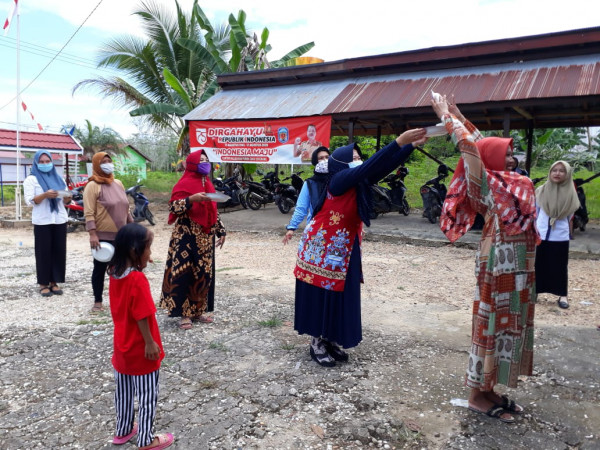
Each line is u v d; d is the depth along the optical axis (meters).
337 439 2.79
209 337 4.40
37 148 13.92
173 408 3.14
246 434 2.85
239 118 10.52
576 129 23.06
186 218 4.54
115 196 5.18
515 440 2.76
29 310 5.26
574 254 7.76
